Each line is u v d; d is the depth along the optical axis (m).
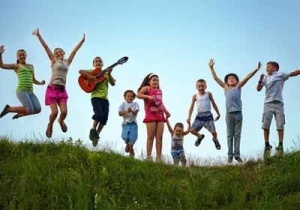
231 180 12.88
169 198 11.67
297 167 12.56
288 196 11.60
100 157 12.84
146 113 15.02
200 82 16.08
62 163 12.66
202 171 13.84
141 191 11.83
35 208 10.95
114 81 15.43
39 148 13.56
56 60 14.92
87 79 15.19
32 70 14.99
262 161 13.73
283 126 14.59
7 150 13.33
